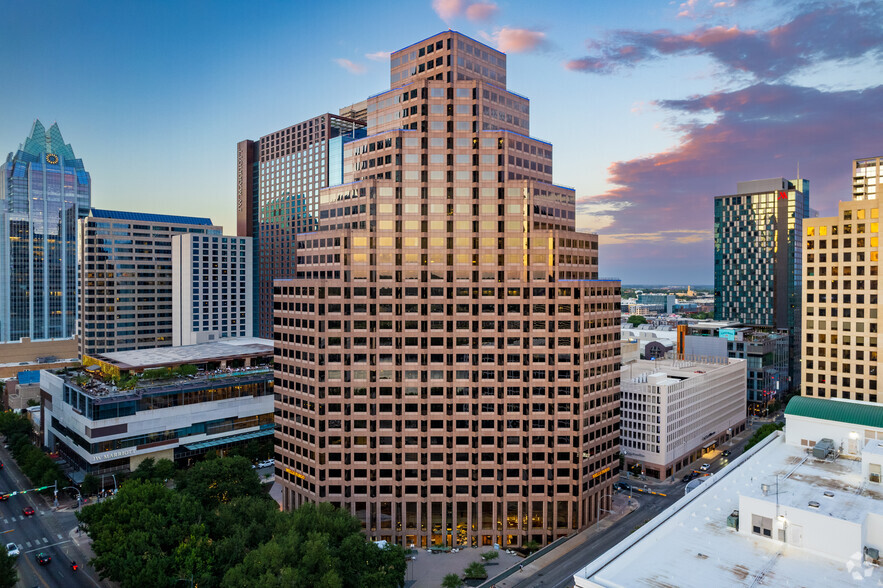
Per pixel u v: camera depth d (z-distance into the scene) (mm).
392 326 136000
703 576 61906
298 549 98062
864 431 95312
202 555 98188
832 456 94188
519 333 136000
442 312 136500
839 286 143250
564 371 135625
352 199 141125
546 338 135625
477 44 150000
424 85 140750
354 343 135125
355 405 135125
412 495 134750
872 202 138250
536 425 135750
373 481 135000
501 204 138125
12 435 192250
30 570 117438
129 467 163750
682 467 196625
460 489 135375
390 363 135500
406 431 135250
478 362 136000
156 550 99062
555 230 135875
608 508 150000
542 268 135875
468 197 138625
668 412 187000
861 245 139875
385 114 149750
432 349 136000
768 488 78500
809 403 103125
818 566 63906
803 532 67875
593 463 140125
